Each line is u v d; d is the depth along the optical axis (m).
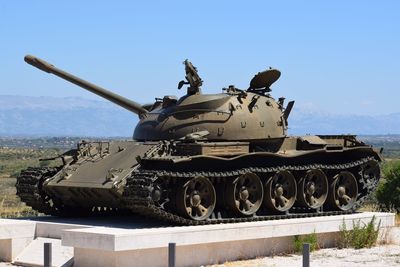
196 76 26.66
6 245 24.38
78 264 21.92
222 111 26.19
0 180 84.12
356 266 22.42
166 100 27.42
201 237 22.72
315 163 27.72
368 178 29.31
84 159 26.19
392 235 28.19
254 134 26.58
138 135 27.53
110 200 24.69
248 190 25.78
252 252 24.23
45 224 24.84
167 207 24.12
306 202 27.34
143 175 23.03
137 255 21.38
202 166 24.47
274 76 27.78
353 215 27.62
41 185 26.58
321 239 26.25
